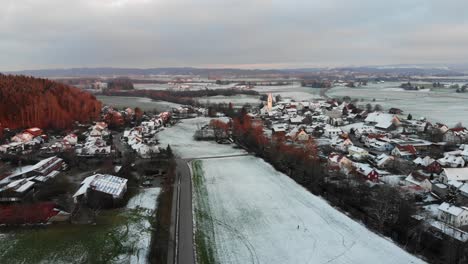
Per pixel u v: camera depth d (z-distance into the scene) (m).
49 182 78.38
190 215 64.31
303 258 50.78
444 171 81.25
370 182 81.12
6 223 58.31
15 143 112.81
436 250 51.81
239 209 67.62
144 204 68.69
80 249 51.56
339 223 61.69
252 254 51.75
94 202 65.81
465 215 58.66
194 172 90.44
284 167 92.69
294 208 68.06
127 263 48.44
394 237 56.38
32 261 48.44
